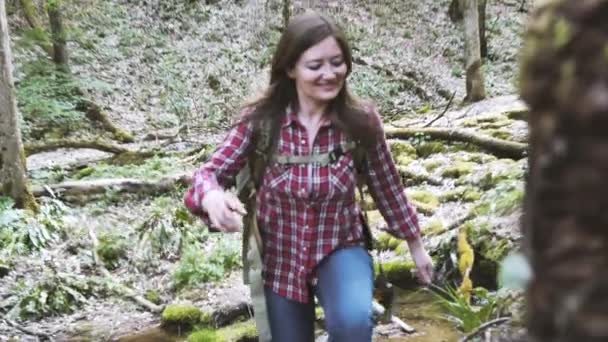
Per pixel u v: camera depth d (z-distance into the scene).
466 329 3.29
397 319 3.93
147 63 13.91
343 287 2.07
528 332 0.63
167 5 15.55
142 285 5.08
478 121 8.64
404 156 7.64
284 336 2.20
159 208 6.39
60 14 12.35
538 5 0.63
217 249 5.26
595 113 0.56
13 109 6.34
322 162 2.12
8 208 6.01
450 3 16.70
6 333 4.36
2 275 5.15
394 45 15.30
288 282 2.18
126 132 11.53
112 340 4.26
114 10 15.00
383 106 12.80
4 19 6.33
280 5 16.09
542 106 0.61
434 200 5.90
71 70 12.91
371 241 2.30
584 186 0.57
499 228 4.32
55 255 5.52
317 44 2.06
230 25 15.41
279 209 2.17
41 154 10.02
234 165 2.18
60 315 4.64
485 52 14.97
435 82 14.01
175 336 4.27
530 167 0.63
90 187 7.07
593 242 0.57
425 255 2.37
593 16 0.57
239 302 4.42
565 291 0.58
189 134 11.51
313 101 2.12
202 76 13.77
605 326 0.55
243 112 2.18
